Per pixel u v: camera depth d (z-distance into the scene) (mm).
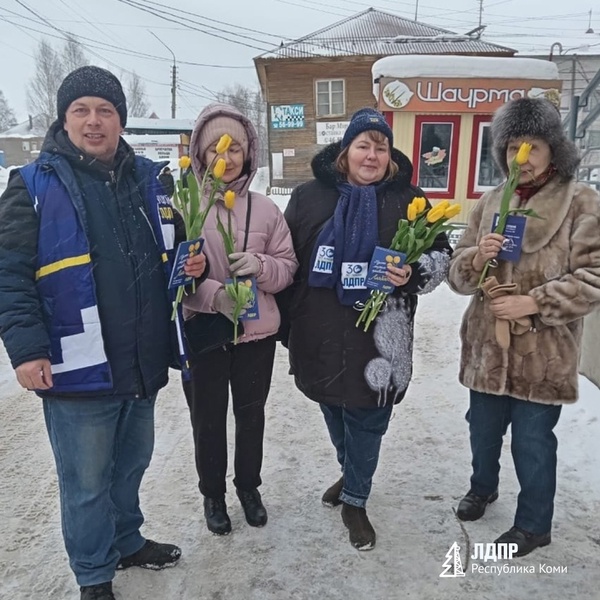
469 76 9188
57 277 1835
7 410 3957
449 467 3076
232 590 2225
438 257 2414
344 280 2338
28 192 1816
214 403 2461
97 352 1889
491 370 2357
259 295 2430
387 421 2494
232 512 2732
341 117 20078
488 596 2170
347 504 2533
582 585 2213
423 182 9836
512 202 2297
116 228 1931
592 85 6684
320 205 2461
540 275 2209
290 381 4367
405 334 2428
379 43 20922
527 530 2381
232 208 2316
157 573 2320
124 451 2219
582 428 3332
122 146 2045
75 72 1906
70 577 2297
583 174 7141
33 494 2898
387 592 2203
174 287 2023
